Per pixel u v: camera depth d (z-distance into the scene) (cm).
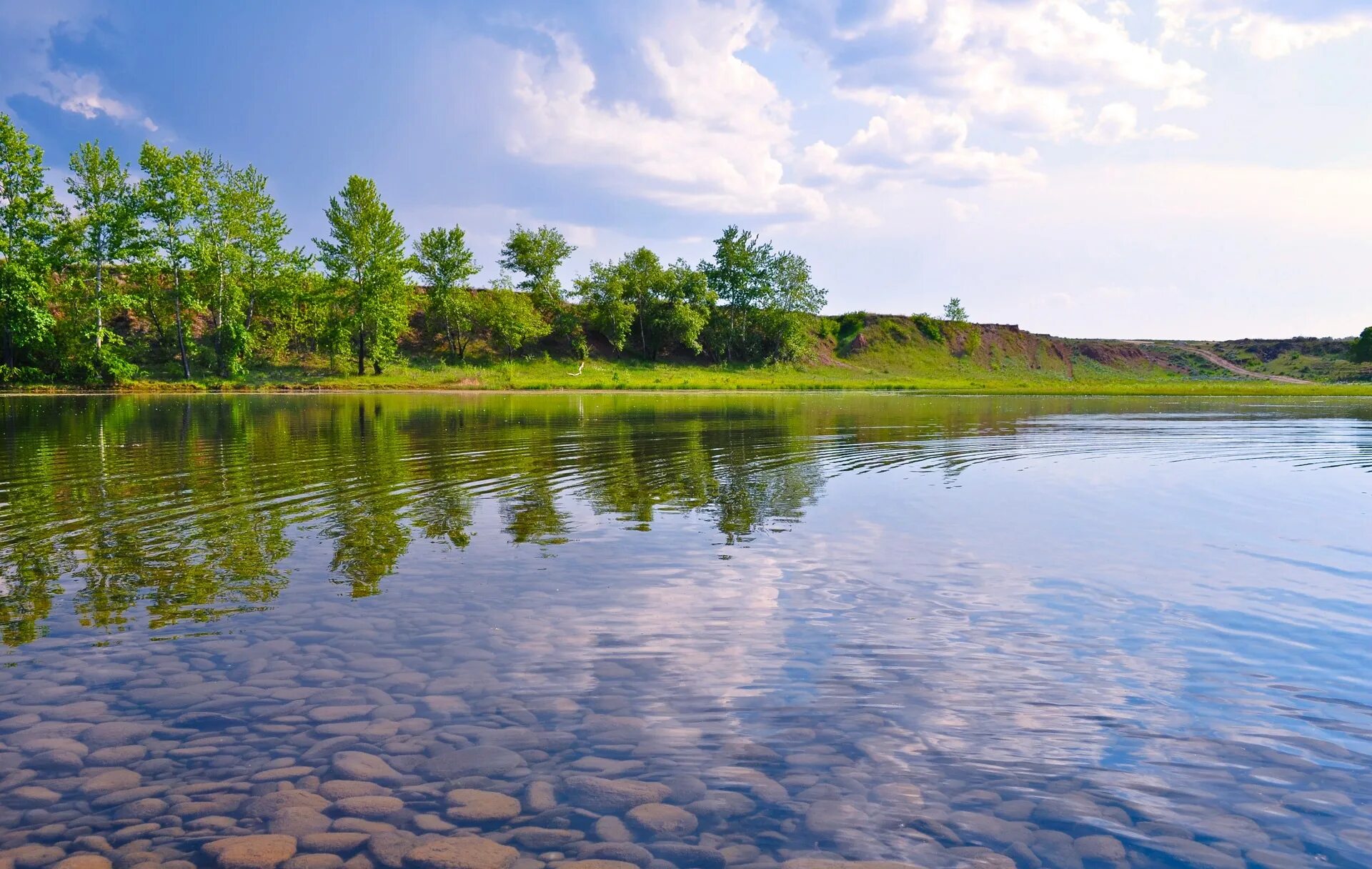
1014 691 532
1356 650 603
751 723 486
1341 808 397
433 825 385
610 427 2691
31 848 369
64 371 5703
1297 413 3975
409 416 3275
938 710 503
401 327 7412
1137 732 476
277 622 660
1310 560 867
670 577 791
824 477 1476
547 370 8844
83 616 675
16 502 1183
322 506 1159
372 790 416
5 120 5328
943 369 12912
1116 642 619
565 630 640
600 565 835
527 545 923
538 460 1711
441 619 666
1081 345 15138
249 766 440
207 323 7131
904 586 763
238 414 3347
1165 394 7588
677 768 436
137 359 6550
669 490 1322
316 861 356
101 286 5753
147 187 5947
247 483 1365
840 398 6116
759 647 606
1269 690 534
